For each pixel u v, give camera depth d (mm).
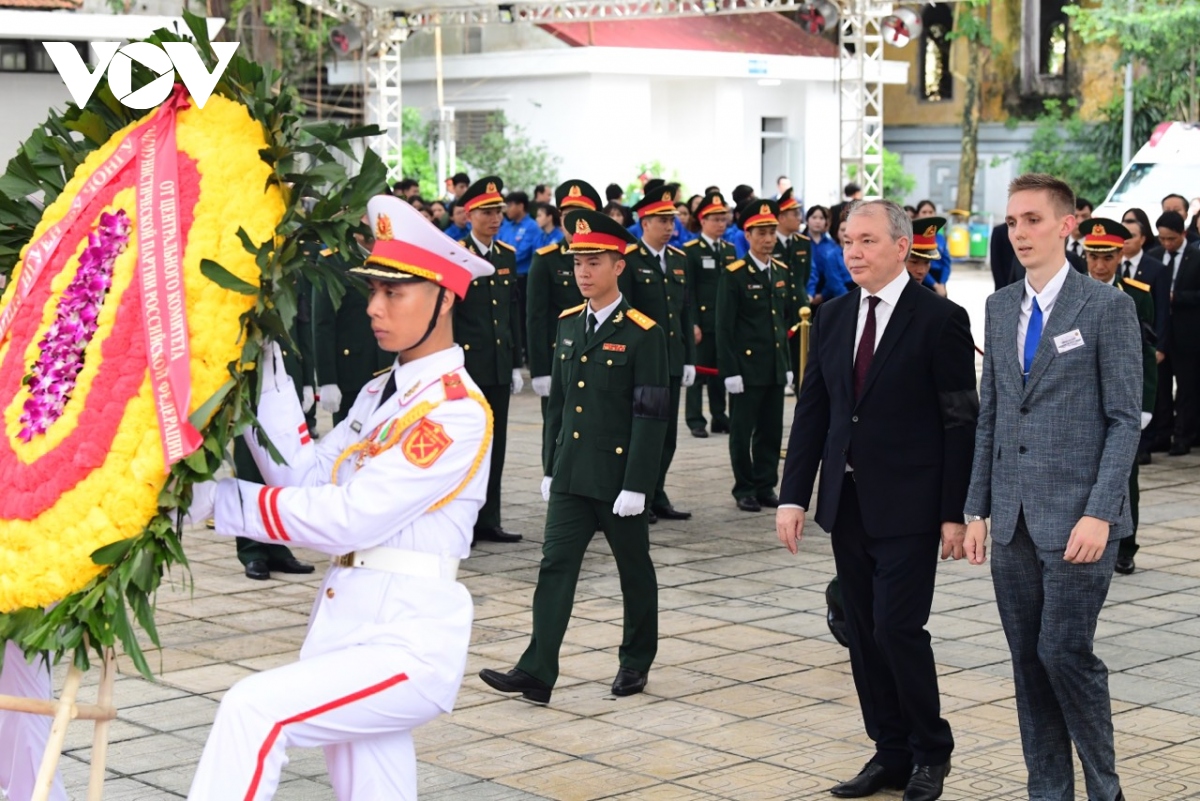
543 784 5898
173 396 4000
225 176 4133
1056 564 5211
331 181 4211
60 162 4602
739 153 33031
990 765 6094
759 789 5855
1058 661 5254
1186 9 32344
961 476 5590
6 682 4797
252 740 4070
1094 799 5348
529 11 24172
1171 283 13906
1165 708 6824
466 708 6840
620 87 30656
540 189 21969
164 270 4066
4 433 4246
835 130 34875
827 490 5820
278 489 4238
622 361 6879
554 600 6824
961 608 8578
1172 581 9305
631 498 6770
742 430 11461
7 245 4695
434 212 19328
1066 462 5246
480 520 10344
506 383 10312
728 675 7328
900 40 23266
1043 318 5336
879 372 5684
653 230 10711
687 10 23312
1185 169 20453
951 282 33125
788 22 35219
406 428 4332
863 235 5699
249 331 4074
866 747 6328
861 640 5867
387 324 4367
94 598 3982
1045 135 37781
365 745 4379
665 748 6312
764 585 9148
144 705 6805
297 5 27156
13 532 4121
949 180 40312
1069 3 38156
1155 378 9383
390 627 4293
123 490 4000
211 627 8172
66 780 5887
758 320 11352
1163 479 12867
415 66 31500
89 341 4164
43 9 15953
